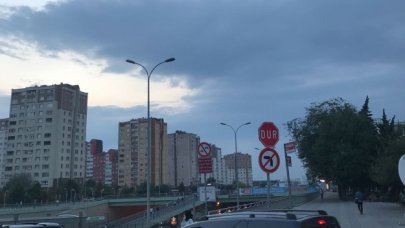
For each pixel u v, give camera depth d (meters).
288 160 26.58
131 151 148.75
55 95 145.12
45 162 141.88
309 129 74.19
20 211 82.62
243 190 99.50
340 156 65.25
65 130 147.00
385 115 66.38
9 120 147.88
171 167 139.12
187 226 7.18
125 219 64.62
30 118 145.38
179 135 141.12
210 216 7.19
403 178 20.84
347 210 40.62
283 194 95.56
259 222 6.35
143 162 146.25
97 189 139.12
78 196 131.75
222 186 134.25
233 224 6.62
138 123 148.38
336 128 66.88
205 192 21.00
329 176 69.50
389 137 50.91
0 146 158.88
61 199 123.44
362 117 68.19
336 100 75.00
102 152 188.38
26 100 146.62
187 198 77.62
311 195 71.31
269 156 12.16
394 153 40.84
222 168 162.88
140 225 50.34
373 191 69.62
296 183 133.25
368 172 64.00
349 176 66.38
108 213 107.25
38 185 118.00
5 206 88.31
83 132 155.38
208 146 20.56
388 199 57.09
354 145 66.19
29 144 144.25
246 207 34.88
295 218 6.16
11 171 144.88
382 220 29.64
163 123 135.88
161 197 107.62
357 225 26.70
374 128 67.88
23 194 115.25
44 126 143.62
